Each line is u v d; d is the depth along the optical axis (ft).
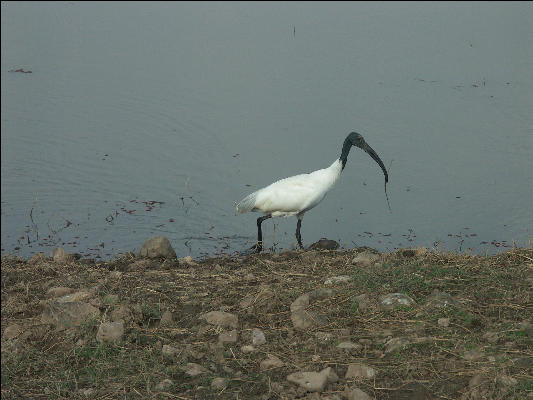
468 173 45.47
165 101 61.57
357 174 47.09
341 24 86.07
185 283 25.99
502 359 18.22
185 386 18.93
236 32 84.17
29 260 31.68
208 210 43.09
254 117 57.00
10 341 22.36
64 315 22.99
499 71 64.85
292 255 29.73
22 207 43.73
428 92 60.08
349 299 22.58
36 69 71.61
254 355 20.07
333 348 19.81
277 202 34.65
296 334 21.02
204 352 20.57
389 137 51.55
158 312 23.27
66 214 42.52
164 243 31.12
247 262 29.76
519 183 43.52
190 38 82.43
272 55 73.67
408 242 37.29
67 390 19.35
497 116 54.03
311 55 72.84
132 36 84.12
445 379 17.83
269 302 23.07
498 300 21.65
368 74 65.72
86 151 52.03
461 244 36.58
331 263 27.12
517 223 38.65
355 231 39.29
